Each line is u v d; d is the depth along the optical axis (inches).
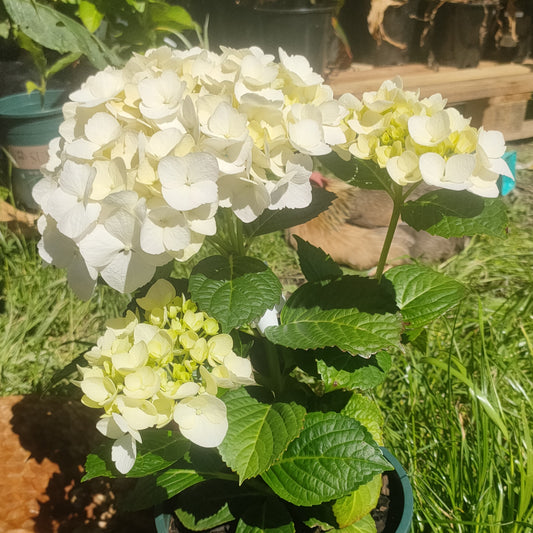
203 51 13.4
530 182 45.3
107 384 11.6
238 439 14.3
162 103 12.2
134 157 11.6
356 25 51.6
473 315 28.5
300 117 12.6
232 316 12.7
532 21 52.2
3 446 20.3
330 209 35.5
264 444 14.1
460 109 49.5
